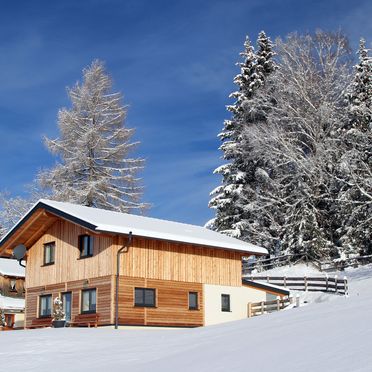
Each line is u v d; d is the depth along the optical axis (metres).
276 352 9.12
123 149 47.38
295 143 47.62
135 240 26.53
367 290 32.06
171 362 10.36
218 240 29.78
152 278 26.80
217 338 12.70
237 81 52.19
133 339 16.58
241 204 48.97
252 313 30.25
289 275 41.53
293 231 43.78
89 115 47.72
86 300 26.72
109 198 46.69
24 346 16.02
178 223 34.03
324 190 46.44
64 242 28.52
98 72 48.41
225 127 52.47
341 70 48.09
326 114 45.91
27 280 30.12
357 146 44.00
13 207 52.34
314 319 12.06
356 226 41.88
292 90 47.44
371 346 7.95
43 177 46.47
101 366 11.57
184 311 27.66
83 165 46.88
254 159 49.47
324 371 7.15
